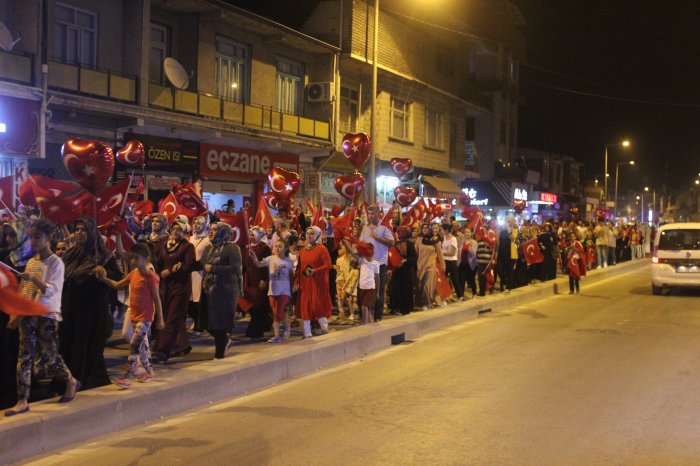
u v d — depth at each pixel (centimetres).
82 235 753
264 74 2542
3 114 1611
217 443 656
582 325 1386
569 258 2022
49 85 1733
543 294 1961
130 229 1215
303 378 941
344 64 2877
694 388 854
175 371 837
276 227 1132
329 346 1033
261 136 2383
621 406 772
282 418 741
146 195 2058
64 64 1766
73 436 655
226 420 735
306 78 2773
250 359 905
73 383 687
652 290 2053
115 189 811
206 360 930
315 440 663
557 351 1103
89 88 1827
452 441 655
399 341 1217
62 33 1850
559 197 5944
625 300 1838
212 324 907
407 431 689
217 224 926
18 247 711
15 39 1677
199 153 2212
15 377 683
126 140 1975
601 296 1947
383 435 677
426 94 3494
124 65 1983
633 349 1116
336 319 1324
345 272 1312
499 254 1825
